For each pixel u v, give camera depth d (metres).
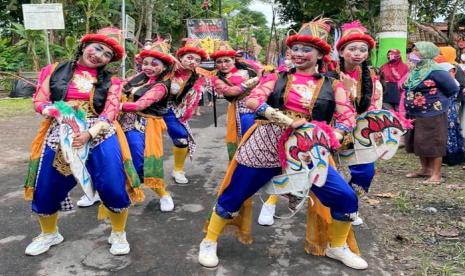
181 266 3.44
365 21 11.97
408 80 5.71
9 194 5.15
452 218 4.43
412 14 14.22
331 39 3.74
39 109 3.21
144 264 3.46
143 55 4.36
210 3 19.36
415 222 4.34
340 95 3.17
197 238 3.96
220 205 3.39
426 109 5.51
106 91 3.44
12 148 7.55
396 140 3.52
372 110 3.63
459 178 5.86
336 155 3.79
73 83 3.38
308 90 3.15
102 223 4.26
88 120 3.39
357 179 3.86
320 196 3.27
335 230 3.41
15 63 16.06
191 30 13.27
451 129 6.33
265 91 3.19
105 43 3.35
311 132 3.03
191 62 4.84
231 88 4.55
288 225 4.26
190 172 6.17
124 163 3.56
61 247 3.74
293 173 3.16
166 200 4.66
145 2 16.64
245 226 3.66
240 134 4.64
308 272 3.35
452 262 3.51
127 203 3.50
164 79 4.41
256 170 3.25
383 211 4.66
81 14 17.00
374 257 3.60
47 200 3.46
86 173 3.33
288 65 3.89
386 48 8.00
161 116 4.54
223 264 3.46
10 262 3.48
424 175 5.92
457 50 9.88
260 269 3.39
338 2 12.12
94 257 3.57
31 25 11.32
